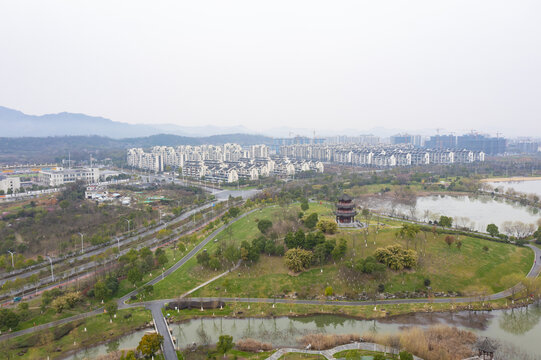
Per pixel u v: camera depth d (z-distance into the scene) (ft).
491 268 490.49
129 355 295.07
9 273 488.02
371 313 404.57
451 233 584.40
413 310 410.72
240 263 519.60
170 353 329.11
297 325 391.45
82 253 568.00
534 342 348.59
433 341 343.26
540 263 515.50
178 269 513.45
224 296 445.78
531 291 433.48
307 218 614.34
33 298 425.69
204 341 348.59
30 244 578.25
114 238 646.74
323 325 392.06
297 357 324.19
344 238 558.97
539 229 598.34
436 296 440.04
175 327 380.58
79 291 435.12
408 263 473.67
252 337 361.71
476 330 369.30
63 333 359.25
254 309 417.08
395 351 330.34
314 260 493.77
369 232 586.86
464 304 420.77
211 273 495.41
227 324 389.80
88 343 347.97
